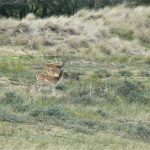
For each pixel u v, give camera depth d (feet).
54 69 245.24
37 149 148.77
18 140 156.76
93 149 157.17
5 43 346.54
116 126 195.11
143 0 514.27
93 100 231.30
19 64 284.61
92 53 348.38
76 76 272.31
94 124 194.08
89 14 430.61
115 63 330.75
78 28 391.04
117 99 237.45
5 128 168.55
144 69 319.68
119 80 271.69
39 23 385.91
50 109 201.16
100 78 281.13
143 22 424.46
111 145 166.30
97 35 385.70
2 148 146.61
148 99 243.81
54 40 361.30
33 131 172.24
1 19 403.34
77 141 166.81
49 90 239.50
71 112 206.80
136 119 213.25
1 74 265.13
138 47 376.07
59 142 161.99
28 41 350.23
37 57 318.04
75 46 359.05
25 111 201.46
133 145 168.86
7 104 208.54
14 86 244.42
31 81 258.37
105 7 456.86
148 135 188.96
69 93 239.71
